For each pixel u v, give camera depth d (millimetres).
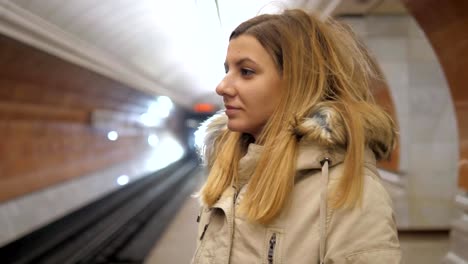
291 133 935
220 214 1046
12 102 5668
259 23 1053
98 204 8602
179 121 26750
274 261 874
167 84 11586
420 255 5258
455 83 3654
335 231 830
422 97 6230
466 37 3107
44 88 6246
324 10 3963
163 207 10320
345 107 912
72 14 4559
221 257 958
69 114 8195
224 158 1172
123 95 11062
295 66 973
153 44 7113
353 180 836
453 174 6199
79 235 6684
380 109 983
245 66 1015
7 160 5926
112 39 5918
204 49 7355
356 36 1167
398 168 6336
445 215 6199
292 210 902
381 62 6230
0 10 3463
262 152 984
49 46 4699
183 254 5766
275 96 1003
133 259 5562
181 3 4875
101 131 10852
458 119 3779
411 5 3500
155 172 15617
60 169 7977
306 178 921
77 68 6211
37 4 3914
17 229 5301
